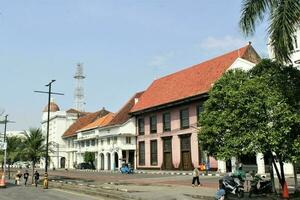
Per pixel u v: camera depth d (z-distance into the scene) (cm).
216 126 1823
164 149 5541
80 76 11419
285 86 1712
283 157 1681
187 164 5038
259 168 3819
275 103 1653
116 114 6850
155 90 6275
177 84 5738
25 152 4238
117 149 6400
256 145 1670
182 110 5225
